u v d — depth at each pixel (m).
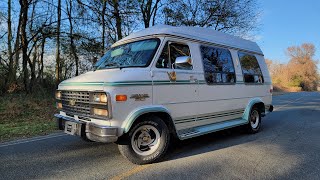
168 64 5.34
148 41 5.46
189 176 4.40
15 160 5.25
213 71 6.35
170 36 5.47
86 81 4.93
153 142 5.11
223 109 6.65
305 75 71.12
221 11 19.98
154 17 19.44
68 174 4.52
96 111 4.62
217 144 6.48
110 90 4.46
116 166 4.89
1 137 7.29
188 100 5.63
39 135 7.57
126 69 4.94
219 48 6.70
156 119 5.03
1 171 4.65
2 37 16.78
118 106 4.50
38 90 16.28
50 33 16.86
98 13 16.75
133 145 4.88
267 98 8.53
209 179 4.28
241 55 7.52
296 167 4.85
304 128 8.68
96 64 6.16
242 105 7.36
